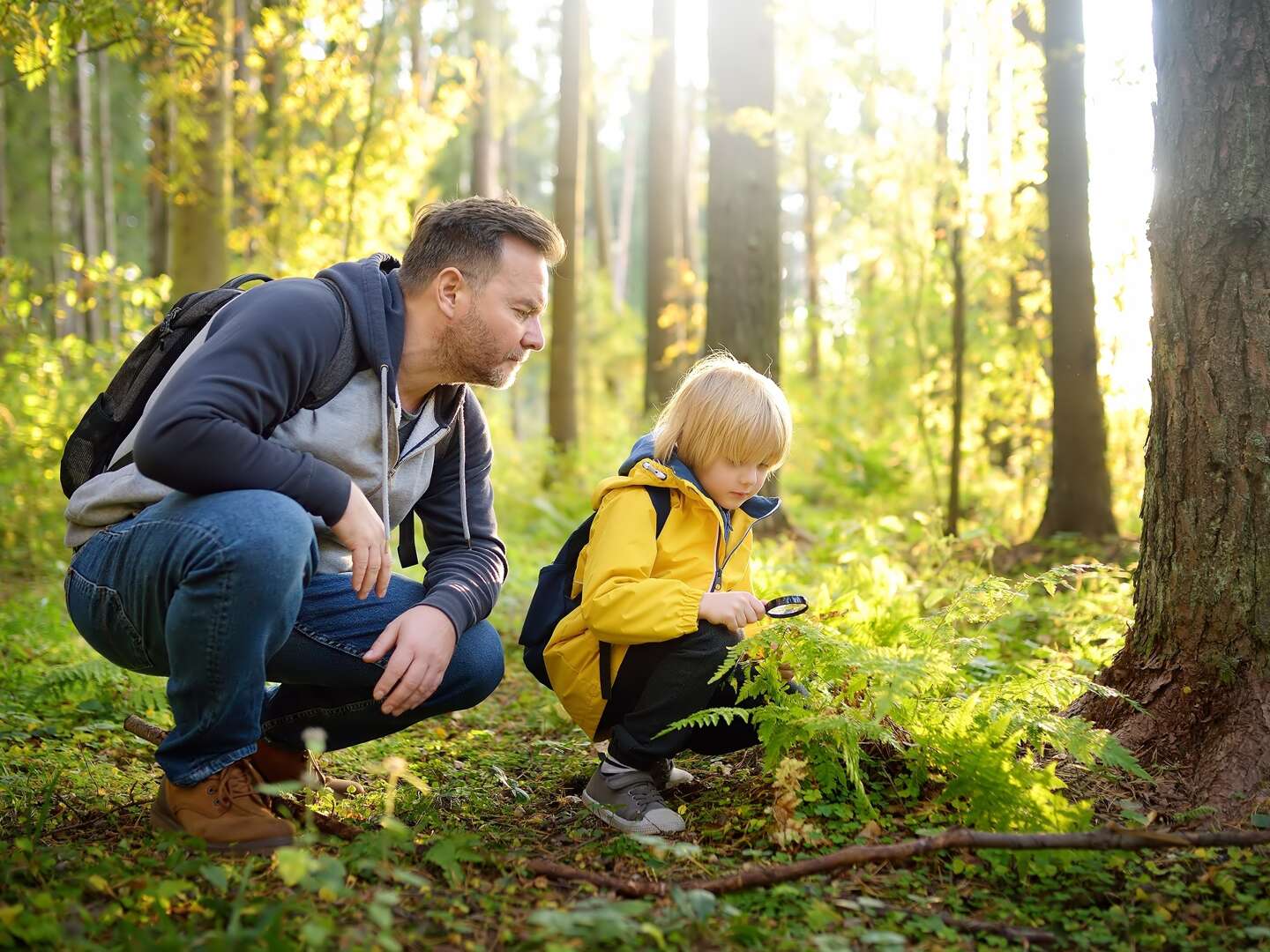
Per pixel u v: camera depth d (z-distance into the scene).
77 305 8.83
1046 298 8.53
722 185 9.09
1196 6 2.81
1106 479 7.25
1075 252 7.13
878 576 5.44
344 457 2.44
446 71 11.62
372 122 10.38
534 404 32.66
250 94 10.62
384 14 9.94
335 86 10.12
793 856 2.35
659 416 3.04
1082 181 7.08
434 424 2.63
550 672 2.79
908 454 12.34
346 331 2.42
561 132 13.18
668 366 13.97
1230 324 2.77
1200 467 2.82
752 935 1.92
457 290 2.46
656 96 13.98
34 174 20.78
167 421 2.14
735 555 2.96
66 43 4.29
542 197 45.22
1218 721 2.75
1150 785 2.71
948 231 8.29
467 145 27.83
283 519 2.17
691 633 2.60
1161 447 2.94
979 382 9.37
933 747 2.59
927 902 2.15
